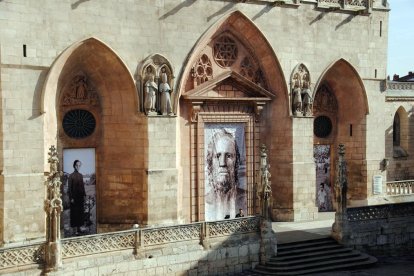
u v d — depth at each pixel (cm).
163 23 3481
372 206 3738
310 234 3631
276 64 3941
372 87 4409
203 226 3097
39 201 3073
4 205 2970
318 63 4119
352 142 4466
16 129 3019
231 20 3788
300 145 4034
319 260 3341
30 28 3041
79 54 3278
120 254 2822
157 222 3456
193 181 3738
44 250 2622
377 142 4466
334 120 4516
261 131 4038
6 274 2500
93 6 3241
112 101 3481
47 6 3089
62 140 3381
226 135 3881
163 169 3469
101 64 3378
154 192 3438
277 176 4066
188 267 3012
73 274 2659
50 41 3108
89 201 3494
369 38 4356
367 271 3319
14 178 2997
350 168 4491
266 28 3881
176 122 3531
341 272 3269
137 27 3394
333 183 4528
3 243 2969
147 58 3431
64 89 3372
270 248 3259
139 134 3447
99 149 3516
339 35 4203
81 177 3459
